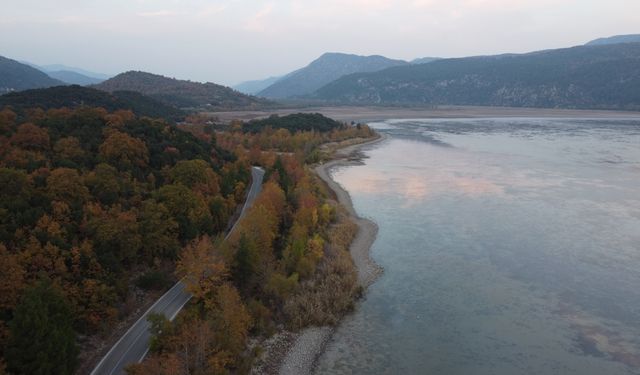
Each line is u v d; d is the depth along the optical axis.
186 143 101.06
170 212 68.75
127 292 54.94
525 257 76.31
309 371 49.38
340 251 76.38
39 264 48.50
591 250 78.56
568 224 91.25
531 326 56.78
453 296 64.38
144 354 45.72
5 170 58.97
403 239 85.38
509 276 69.75
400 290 66.44
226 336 46.88
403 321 58.53
